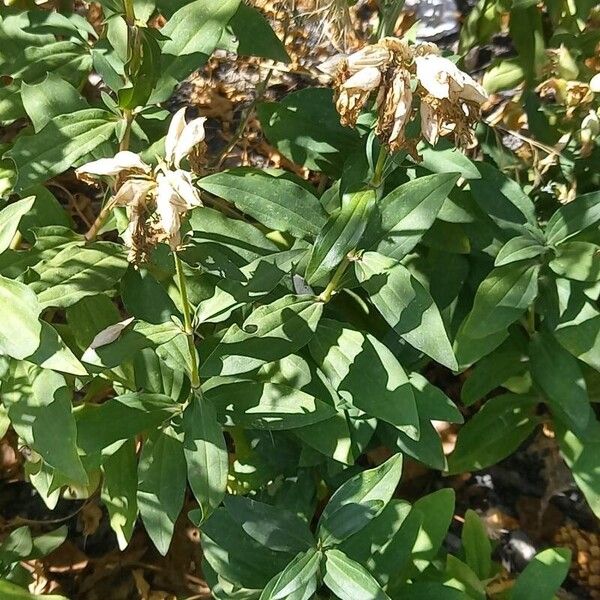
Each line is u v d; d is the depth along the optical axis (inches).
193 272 21.9
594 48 26.4
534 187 26.5
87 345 22.0
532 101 26.4
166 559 29.3
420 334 19.9
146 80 19.5
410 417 20.6
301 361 22.1
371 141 21.0
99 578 28.9
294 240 26.2
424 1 38.2
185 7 21.0
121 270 20.6
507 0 28.1
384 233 20.6
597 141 25.2
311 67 36.0
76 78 23.8
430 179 20.3
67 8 28.9
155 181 15.4
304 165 25.5
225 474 19.5
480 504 30.1
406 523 22.1
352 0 30.8
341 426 22.1
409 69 16.5
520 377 26.5
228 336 20.1
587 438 24.9
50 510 29.9
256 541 21.8
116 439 20.4
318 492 26.1
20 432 18.8
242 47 24.5
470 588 23.7
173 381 22.0
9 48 24.3
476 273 26.0
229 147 32.5
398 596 22.1
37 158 19.9
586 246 22.6
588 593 28.5
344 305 25.6
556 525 29.6
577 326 23.0
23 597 23.1
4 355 19.4
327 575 19.5
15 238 25.6
